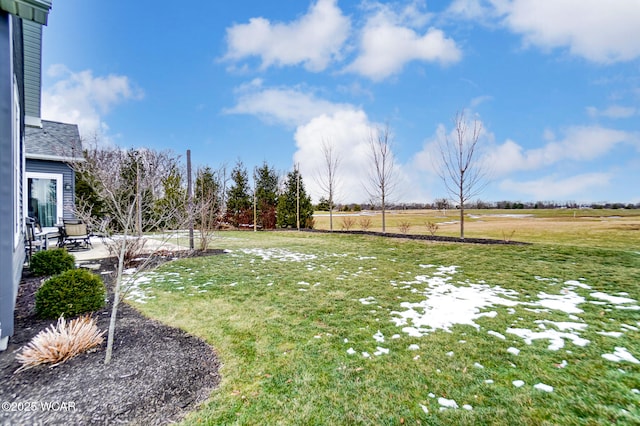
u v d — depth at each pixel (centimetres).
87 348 294
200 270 712
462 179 1167
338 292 538
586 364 288
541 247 938
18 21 445
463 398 239
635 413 219
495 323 392
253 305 467
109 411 210
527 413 220
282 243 1239
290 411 222
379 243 1168
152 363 277
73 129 1293
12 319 308
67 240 962
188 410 219
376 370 281
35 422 195
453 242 1089
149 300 488
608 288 540
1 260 300
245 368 283
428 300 490
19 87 547
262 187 2384
